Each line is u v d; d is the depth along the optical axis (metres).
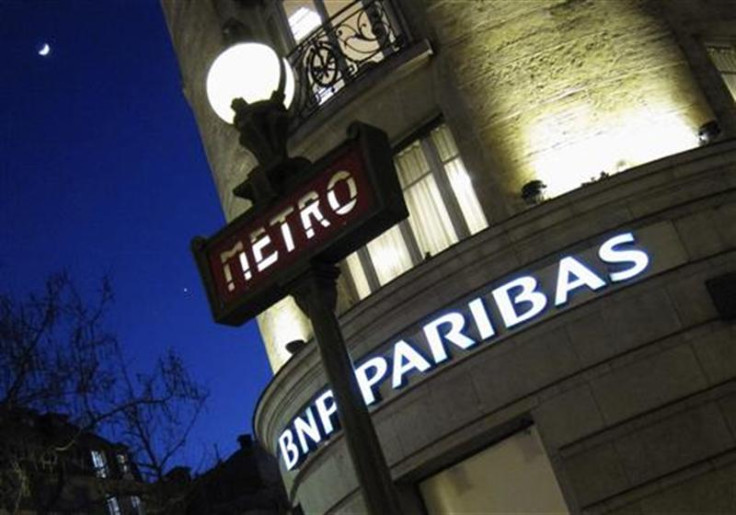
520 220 10.30
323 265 4.93
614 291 10.03
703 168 10.30
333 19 13.02
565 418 9.83
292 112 12.85
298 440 12.12
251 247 5.11
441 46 12.05
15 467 19.42
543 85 11.53
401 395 10.73
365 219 4.63
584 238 10.21
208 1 14.85
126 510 31.69
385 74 11.98
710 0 12.17
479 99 11.71
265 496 40.16
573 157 11.16
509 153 11.39
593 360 9.88
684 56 11.55
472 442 10.46
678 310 9.86
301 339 13.65
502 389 10.14
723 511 9.16
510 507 10.43
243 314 5.21
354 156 4.74
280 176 5.10
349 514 11.32
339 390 4.73
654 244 10.11
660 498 9.35
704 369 9.62
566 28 11.73
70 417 20.19
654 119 11.20
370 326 10.99
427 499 11.05
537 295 10.17
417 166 12.39
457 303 10.53
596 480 9.57
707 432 9.43
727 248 10.08
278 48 13.70
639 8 11.80
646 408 9.62
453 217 11.91
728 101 11.38
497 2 12.04
